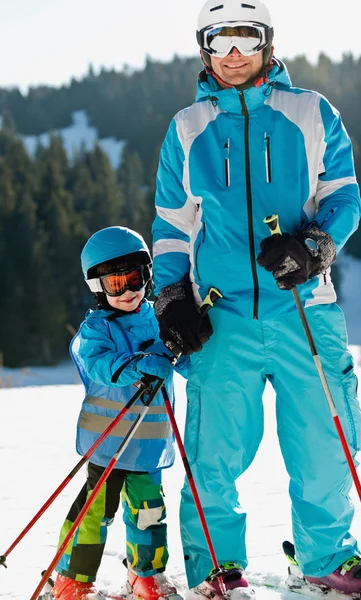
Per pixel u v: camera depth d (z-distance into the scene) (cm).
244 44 245
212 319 256
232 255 253
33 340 4594
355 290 5528
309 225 252
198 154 256
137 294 278
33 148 10219
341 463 256
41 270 4709
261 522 343
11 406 697
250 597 244
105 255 274
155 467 266
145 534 261
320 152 253
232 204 252
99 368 261
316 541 261
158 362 252
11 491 405
